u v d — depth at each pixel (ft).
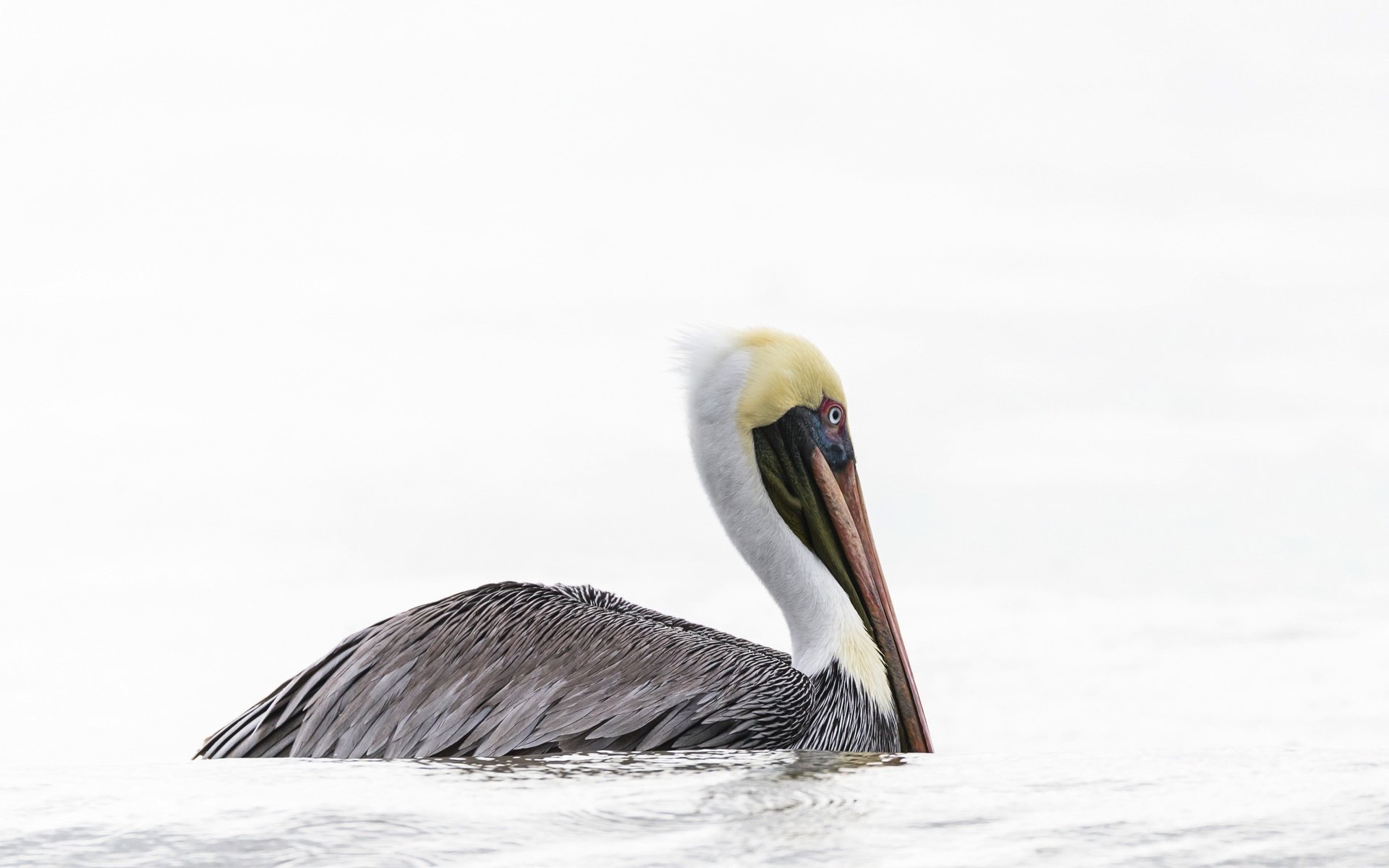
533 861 19.31
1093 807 22.29
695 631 40.45
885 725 41.78
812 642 41.70
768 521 43.21
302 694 38.09
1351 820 21.03
